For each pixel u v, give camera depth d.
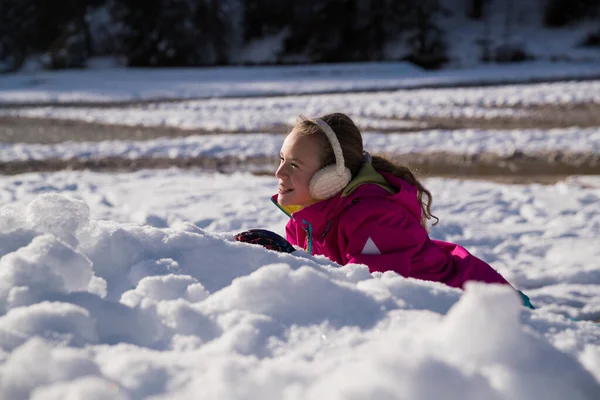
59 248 1.39
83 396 0.86
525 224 5.64
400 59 36.81
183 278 1.53
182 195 6.81
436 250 2.47
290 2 38.88
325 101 16.66
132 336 1.25
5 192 7.00
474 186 7.14
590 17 42.44
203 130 12.86
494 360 0.96
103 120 14.48
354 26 37.47
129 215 5.95
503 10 44.56
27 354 0.97
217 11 36.91
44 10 36.12
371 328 1.29
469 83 22.86
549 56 36.78
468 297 0.99
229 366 0.96
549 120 12.87
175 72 29.88
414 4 36.38
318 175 2.38
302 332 1.27
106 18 38.53
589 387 0.98
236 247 1.77
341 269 1.74
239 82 24.77
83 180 7.82
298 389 0.92
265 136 11.55
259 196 6.73
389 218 2.36
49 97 20.14
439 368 0.85
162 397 0.96
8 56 36.84
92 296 1.31
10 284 1.32
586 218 5.72
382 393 0.82
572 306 3.74
